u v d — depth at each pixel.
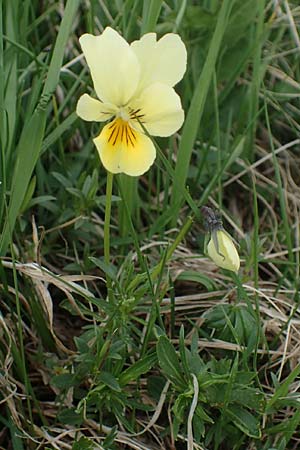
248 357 0.32
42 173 0.35
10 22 0.35
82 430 0.32
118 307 0.30
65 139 0.37
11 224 0.32
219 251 0.30
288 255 0.37
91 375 0.31
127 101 0.29
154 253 0.36
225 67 0.40
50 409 0.32
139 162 0.29
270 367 0.33
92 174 0.36
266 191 0.39
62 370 0.32
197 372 0.31
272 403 0.31
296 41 0.39
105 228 0.30
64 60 0.38
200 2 0.41
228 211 0.39
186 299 0.34
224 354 0.33
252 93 0.38
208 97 0.39
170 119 0.29
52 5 0.38
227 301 0.34
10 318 0.33
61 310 0.34
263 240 0.36
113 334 0.31
